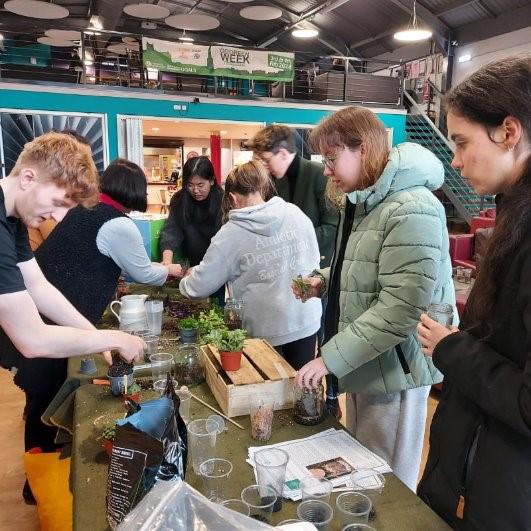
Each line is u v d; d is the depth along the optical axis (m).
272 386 1.36
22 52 7.92
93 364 1.62
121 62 8.70
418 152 1.34
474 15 9.13
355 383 1.44
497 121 0.80
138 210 2.12
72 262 1.86
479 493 0.87
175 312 2.23
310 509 0.91
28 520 2.12
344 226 1.54
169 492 0.71
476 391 0.84
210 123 7.32
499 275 0.84
